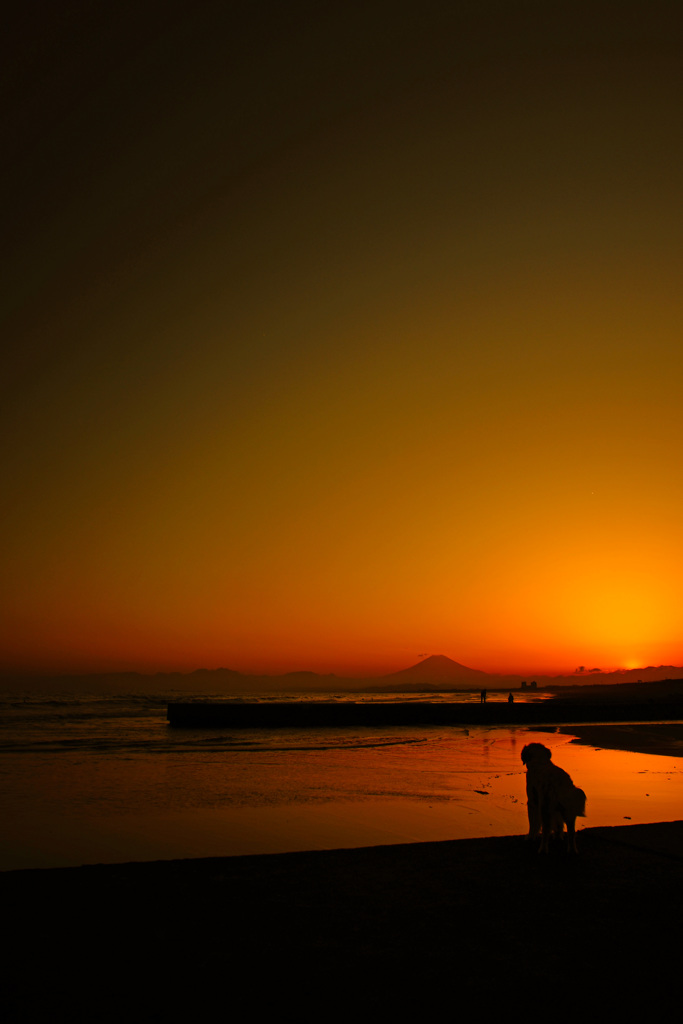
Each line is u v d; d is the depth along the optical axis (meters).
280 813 13.20
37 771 21.66
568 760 22.14
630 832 7.69
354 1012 3.67
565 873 6.18
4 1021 3.53
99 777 19.91
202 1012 3.66
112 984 3.98
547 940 4.65
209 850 10.04
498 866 6.41
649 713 58.09
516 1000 3.82
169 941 4.61
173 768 22.34
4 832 11.37
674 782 16.59
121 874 6.18
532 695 188.00
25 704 94.31
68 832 11.44
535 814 7.27
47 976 4.07
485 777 19.20
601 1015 3.66
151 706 92.00
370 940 4.64
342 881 5.95
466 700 125.19
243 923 4.95
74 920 4.99
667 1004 3.78
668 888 5.74
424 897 5.53
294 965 4.25
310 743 34.56
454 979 4.07
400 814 12.82
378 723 51.88
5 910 5.19
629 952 4.47
